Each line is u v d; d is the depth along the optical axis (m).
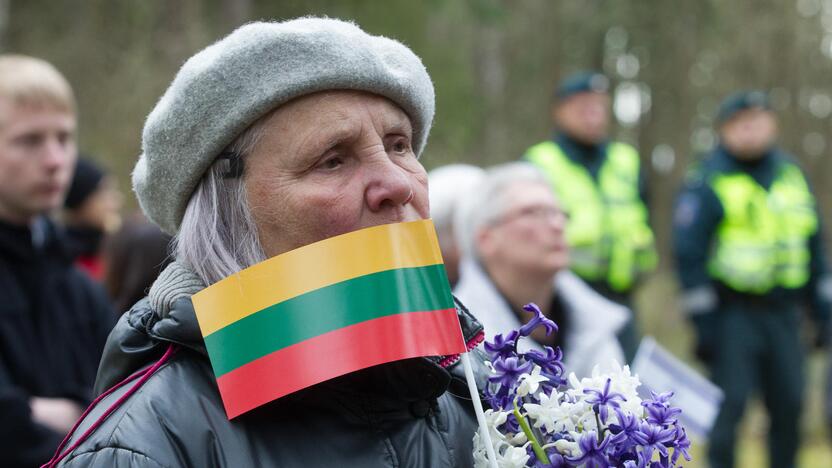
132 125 8.39
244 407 1.13
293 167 1.21
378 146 1.23
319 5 9.15
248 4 9.32
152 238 2.88
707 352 5.52
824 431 6.96
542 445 1.24
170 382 1.17
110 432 1.13
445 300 1.19
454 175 3.35
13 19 9.36
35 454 2.31
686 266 5.52
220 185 1.24
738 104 5.49
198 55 1.26
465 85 11.80
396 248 1.18
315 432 1.19
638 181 5.33
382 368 1.22
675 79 17.47
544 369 1.27
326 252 1.16
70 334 2.53
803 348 5.54
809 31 16.44
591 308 2.80
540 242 2.71
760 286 5.41
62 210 4.01
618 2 16.55
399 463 1.21
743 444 6.99
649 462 1.21
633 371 2.80
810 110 17.33
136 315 1.25
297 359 1.13
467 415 1.36
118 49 8.92
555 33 17.19
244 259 1.23
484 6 12.30
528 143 17.00
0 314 2.39
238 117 1.20
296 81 1.19
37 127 2.43
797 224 5.52
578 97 5.17
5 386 2.29
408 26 9.94
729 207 5.43
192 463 1.13
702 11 16.41
